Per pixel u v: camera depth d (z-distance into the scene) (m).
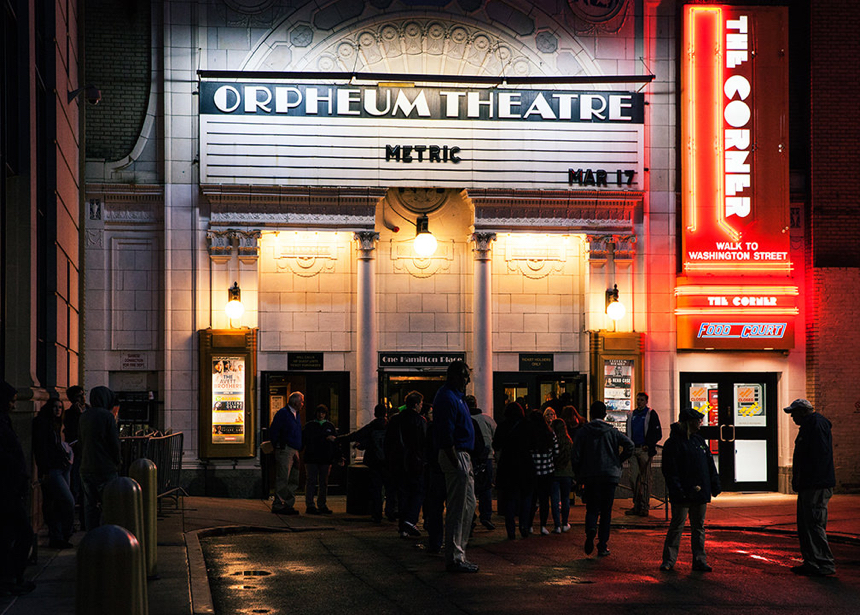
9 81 12.92
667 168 20.84
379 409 16.14
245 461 19.53
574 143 20.39
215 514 15.78
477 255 20.27
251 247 19.62
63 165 16.38
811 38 21.23
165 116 19.67
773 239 20.73
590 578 10.20
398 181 19.91
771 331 20.55
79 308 18.61
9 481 8.64
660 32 20.98
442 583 9.77
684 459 10.83
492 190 20.06
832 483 10.80
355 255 20.45
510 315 20.92
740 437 21.12
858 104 21.33
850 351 20.95
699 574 10.62
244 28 19.97
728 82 20.73
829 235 21.19
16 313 13.06
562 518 14.62
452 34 20.48
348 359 20.41
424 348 20.72
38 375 14.70
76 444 13.08
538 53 20.69
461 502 10.54
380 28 20.33
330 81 19.84
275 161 19.64
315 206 19.84
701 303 20.41
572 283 21.12
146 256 19.78
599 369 20.34
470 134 20.14
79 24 19.03
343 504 18.97
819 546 10.76
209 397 19.34
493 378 20.84
